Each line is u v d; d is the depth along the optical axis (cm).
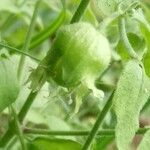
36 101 21
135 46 16
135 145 34
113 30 19
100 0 15
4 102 16
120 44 16
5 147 18
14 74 16
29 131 18
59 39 13
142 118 33
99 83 21
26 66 19
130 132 13
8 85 16
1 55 17
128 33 16
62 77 13
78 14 15
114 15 14
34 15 19
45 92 21
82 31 13
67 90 14
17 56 19
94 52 13
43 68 14
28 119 23
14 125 17
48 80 14
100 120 15
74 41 13
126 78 13
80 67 13
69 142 17
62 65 13
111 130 17
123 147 13
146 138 14
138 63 13
